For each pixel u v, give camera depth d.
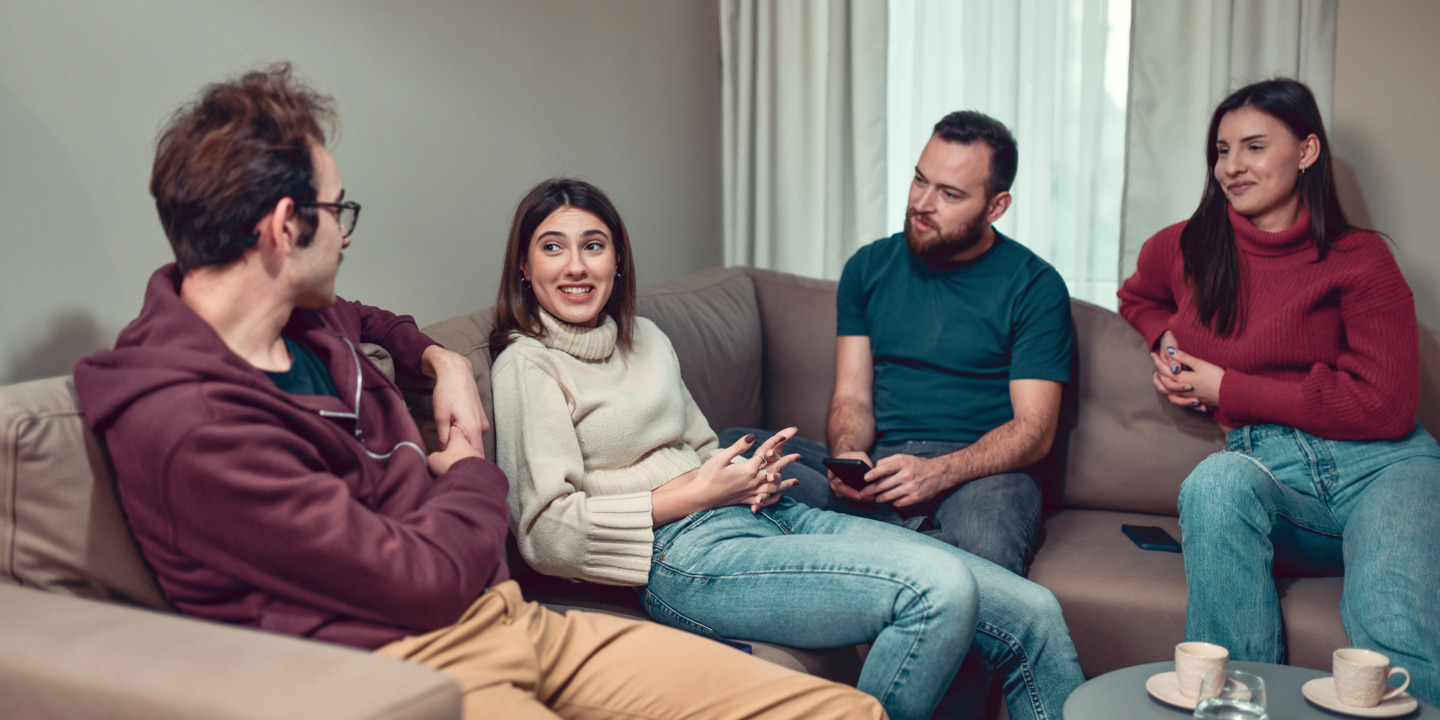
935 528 1.86
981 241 2.06
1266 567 1.55
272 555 0.92
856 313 2.18
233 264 1.00
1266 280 1.85
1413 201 2.29
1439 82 2.24
